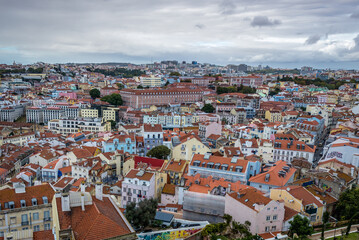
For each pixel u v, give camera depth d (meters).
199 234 97.94
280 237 92.69
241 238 94.75
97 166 169.25
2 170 180.88
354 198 110.94
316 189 120.19
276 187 121.56
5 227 89.19
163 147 186.38
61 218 68.69
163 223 104.44
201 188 116.81
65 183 149.75
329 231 101.31
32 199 93.75
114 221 69.25
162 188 139.88
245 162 136.88
